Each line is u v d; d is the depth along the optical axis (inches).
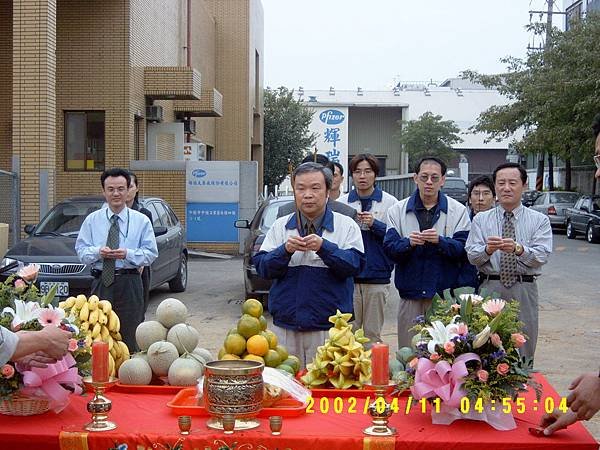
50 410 130.3
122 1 680.4
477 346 122.5
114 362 153.7
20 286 138.6
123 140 689.0
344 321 145.6
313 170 174.4
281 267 171.0
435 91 2677.2
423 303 215.2
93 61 685.3
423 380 125.0
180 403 132.4
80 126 696.4
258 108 1369.3
